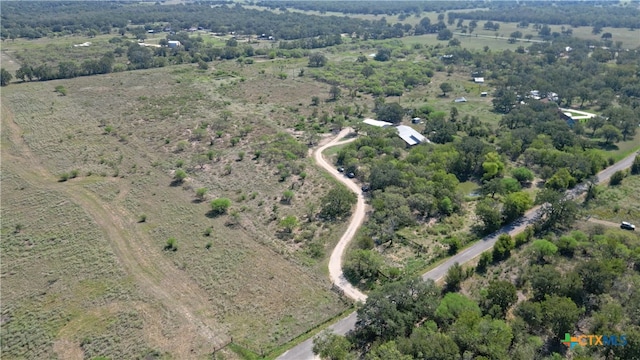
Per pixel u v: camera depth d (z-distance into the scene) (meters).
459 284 85.12
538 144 143.50
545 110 177.25
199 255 95.06
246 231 104.19
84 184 123.69
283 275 89.19
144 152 145.62
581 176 126.75
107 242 98.38
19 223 105.12
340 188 118.94
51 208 111.56
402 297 75.62
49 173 130.50
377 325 72.88
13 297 82.25
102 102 192.00
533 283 80.25
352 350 71.06
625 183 126.44
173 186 124.62
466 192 124.69
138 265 91.44
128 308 79.81
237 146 150.88
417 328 70.38
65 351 71.00
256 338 73.88
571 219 103.94
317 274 89.44
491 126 172.38
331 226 105.50
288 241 100.50
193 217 109.31
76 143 150.75
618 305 74.19
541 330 73.19
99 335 73.81
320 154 146.88
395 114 176.62
